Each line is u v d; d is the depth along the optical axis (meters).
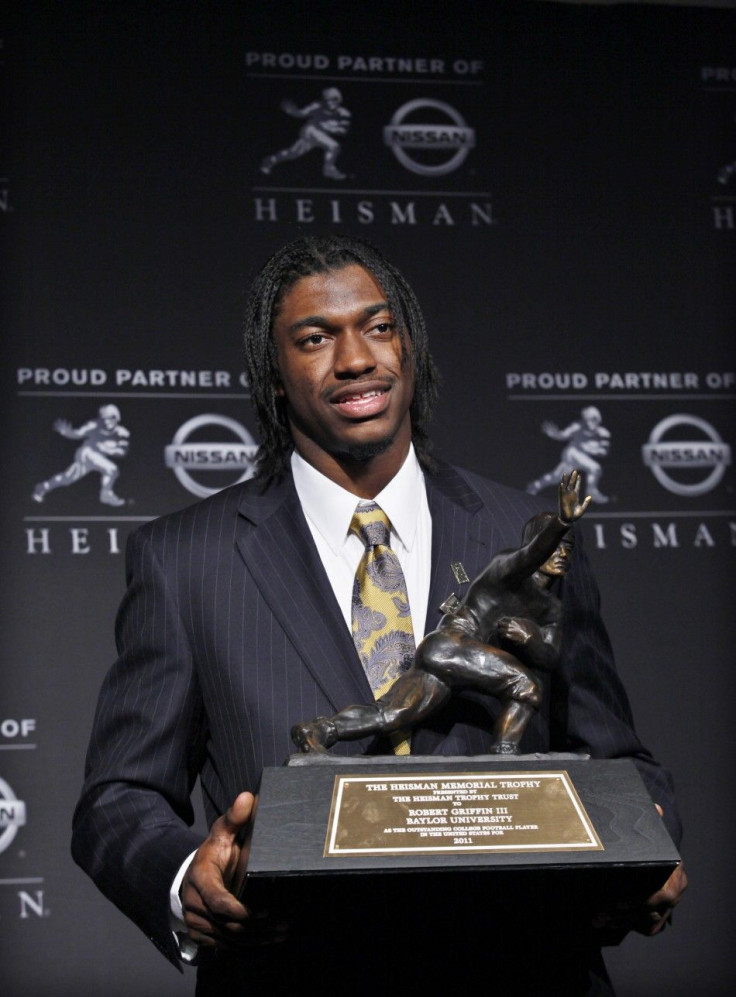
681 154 3.47
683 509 3.26
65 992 2.89
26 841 2.95
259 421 1.82
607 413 3.29
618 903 1.34
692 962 3.02
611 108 3.48
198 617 1.69
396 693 1.42
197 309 3.25
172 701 1.67
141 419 3.17
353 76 3.42
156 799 1.64
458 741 1.57
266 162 3.35
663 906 1.37
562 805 1.27
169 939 1.54
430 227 3.36
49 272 3.21
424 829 1.24
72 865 2.95
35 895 2.93
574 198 3.41
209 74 3.38
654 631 3.18
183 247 3.28
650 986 3.01
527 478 3.24
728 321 3.38
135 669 1.72
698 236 3.43
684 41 3.54
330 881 1.22
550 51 3.49
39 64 3.33
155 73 3.36
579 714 1.75
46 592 3.06
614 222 3.41
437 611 1.64
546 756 1.34
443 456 3.22
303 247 1.75
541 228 3.38
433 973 1.48
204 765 1.76
